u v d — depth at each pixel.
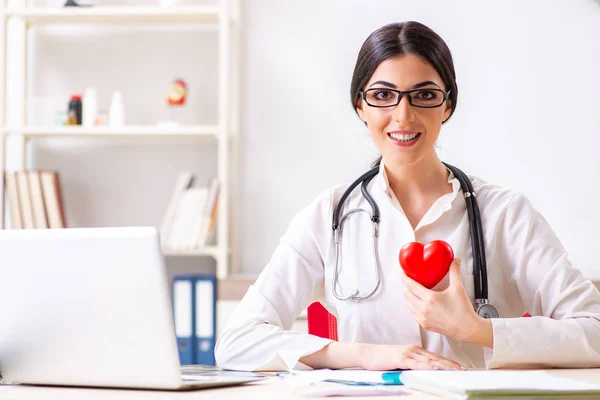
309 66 3.08
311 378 1.11
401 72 1.39
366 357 1.27
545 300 1.41
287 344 1.35
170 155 3.13
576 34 2.97
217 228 3.04
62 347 1.06
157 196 3.13
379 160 1.61
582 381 0.97
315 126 3.08
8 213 3.07
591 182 2.96
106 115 3.11
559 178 2.97
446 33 3.02
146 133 2.90
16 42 3.12
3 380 1.14
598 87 2.96
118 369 1.03
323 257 1.55
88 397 0.97
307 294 1.55
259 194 3.09
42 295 1.06
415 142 1.41
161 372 1.01
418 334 1.45
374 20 3.06
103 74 3.15
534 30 2.99
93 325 1.03
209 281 2.63
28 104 3.15
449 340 1.44
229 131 3.04
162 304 0.99
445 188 1.53
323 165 3.07
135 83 3.14
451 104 1.47
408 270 1.27
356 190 1.57
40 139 3.15
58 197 2.98
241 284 2.73
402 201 1.54
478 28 3.01
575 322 1.28
